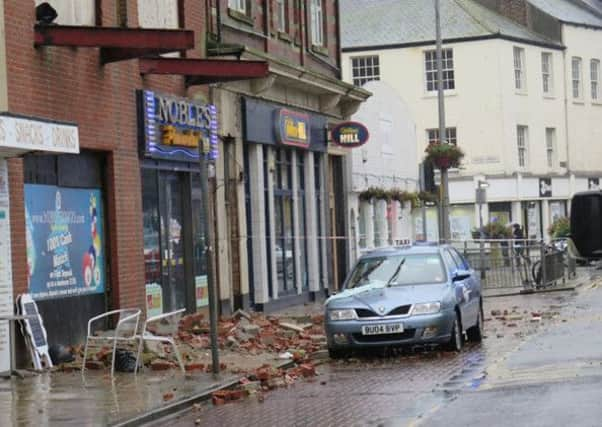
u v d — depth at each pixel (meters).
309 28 46.28
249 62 31.62
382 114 56.81
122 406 19.55
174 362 24.97
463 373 22.70
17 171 24.64
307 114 44.44
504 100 85.44
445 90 86.12
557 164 91.62
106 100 28.97
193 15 35.25
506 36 85.75
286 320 35.75
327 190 47.16
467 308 28.17
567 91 93.31
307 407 19.34
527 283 51.44
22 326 24.28
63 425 17.81
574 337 28.28
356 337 26.59
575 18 96.06
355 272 28.72
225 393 20.91
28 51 25.36
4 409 19.50
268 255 40.94
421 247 29.16
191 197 34.59
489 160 85.38
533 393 18.80
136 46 25.84
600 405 17.06
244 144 39.16
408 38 86.31
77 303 27.72
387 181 56.97
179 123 32.88
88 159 28.70
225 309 37.00
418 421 16.83
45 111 25.98
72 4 28.23
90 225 28.61
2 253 23.81
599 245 63.91
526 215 88.12
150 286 32.09
